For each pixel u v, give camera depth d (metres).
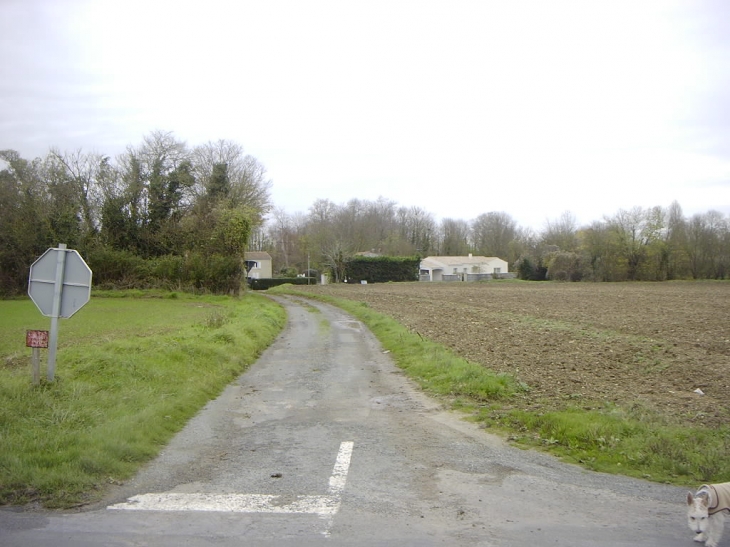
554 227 105.44
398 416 9.23
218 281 45.53
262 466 6.67
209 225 48.81
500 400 9.97
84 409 8.25
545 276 87.50
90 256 46.06
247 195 58.84
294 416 9.29
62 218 46.50
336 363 14.94
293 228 117.06
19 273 44.88
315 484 6.03
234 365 13.84
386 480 6.16
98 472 6.18
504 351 15.40
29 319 25.05
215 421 8.92
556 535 4.75
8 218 45.34
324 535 4.73
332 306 37.75
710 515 4.54
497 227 113.94
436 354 14.37
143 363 11.48
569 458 6.96
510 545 4.54
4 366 11.70
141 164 51.06
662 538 4.71
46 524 4.95
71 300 9.22
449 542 4.59
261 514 5.19
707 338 18.41
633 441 7.19
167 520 5.05
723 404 9.33
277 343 19.22
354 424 8.72
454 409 9.66
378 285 73.69
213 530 4.83
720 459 6.61
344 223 99.62
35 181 48.09
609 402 9.35
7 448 6.50
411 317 26.42
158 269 45.53
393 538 4.67
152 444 7.45
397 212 112.94
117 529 4.85
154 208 50.22
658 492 5.83
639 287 60.31
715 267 74.75
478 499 5.59
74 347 13.84
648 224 76.81
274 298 48.09
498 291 54.56
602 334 19.34
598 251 79.75
